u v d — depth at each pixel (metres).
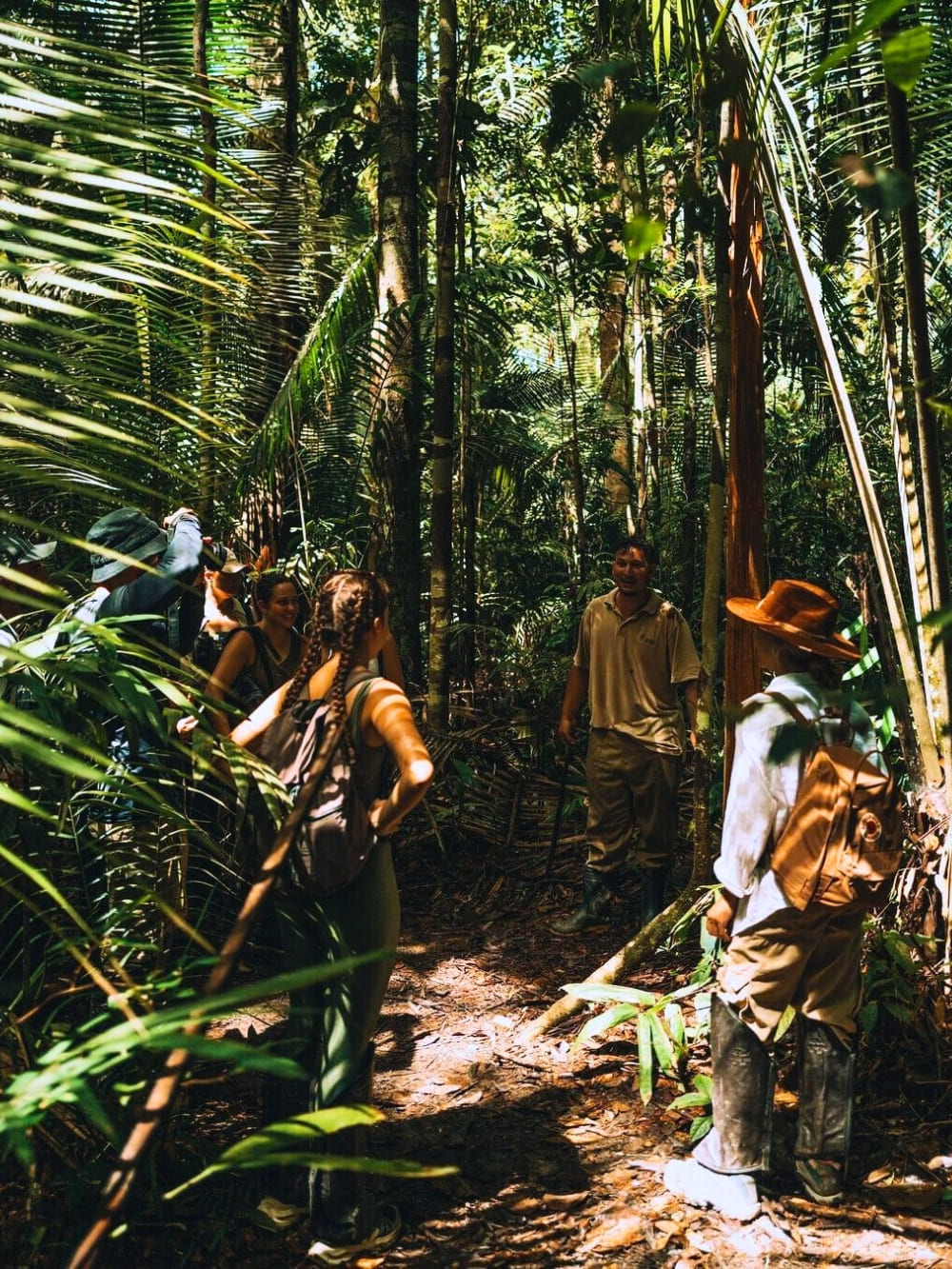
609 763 4.86
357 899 2.62
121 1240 2.54
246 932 1.39
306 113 9.20
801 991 2.85
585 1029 3.38
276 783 2.34
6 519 1.26
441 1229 2.82
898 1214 2.85
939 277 3.91
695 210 3.63
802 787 2.71
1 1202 2.62
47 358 1.38
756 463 3.48
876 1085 3.37
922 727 3.42
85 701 2.49
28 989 2.54
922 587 3.40
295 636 4.10
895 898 3.53
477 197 10.62
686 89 4.20
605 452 9.64
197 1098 3.27
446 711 6.17
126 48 4.08
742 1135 2.85
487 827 5.89
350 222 5.92
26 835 2.48
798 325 5.93
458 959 4.70
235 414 5.55
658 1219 2.83
